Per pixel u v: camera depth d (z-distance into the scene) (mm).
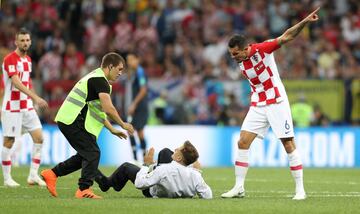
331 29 90875
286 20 91000
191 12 91375
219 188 45781
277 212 31766
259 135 38156
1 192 40344
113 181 37969
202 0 92938
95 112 36844
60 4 91375
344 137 72375
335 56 86625
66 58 85625
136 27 90438
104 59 36875
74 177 50875
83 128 36656
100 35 89750
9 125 44656
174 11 91500
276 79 37500
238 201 35750
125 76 75250
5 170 44750
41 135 45562
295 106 76750
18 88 43500
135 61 62656
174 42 88625
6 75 44375
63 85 78500
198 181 36406
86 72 83250
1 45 90562
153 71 85688
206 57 87000
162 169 36094
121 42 89125
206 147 71750
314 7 92250
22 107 44781
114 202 34438
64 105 36875
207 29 90000
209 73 83438
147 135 71438
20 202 34406
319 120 77312
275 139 71250
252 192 42969
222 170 63875
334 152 72250
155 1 92812
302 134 71938
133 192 41062
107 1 92312
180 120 79125
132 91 62938
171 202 34562
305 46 86812
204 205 33625
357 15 92375
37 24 90500
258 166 71000
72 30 90438
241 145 38281
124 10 92312
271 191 43781
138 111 62656
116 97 75312
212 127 71875
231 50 37125
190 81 80500
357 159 72438
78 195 36844
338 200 37500
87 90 36562
